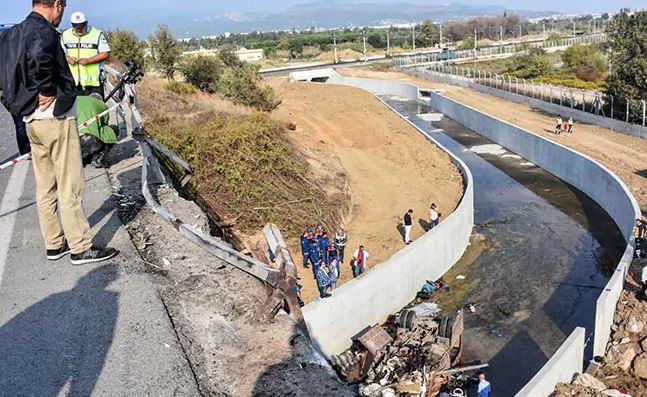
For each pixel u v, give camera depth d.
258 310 5.21
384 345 17.11
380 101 59.75
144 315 5.15
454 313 20.52
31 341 4.78
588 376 14.81
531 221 29.20
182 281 5.79
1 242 6.70
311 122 45.84
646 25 41.88
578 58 75.31
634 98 41.53
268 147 27.50
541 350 18.33
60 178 5.75
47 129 5.46
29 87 5.09
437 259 22.95
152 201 7.74
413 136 43.97
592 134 41.12
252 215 23.31
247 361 4.56
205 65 46.91
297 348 4.77
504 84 62.84
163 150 10.69
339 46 140.75
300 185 27.11
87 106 9.70
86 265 6.08
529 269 23.92
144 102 28.52
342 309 17.36
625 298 18.61
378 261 23.81
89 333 4.88
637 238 22.50
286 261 5.59
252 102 44.16
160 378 4.34
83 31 10.29
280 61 120.44
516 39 161.50
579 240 26.62
